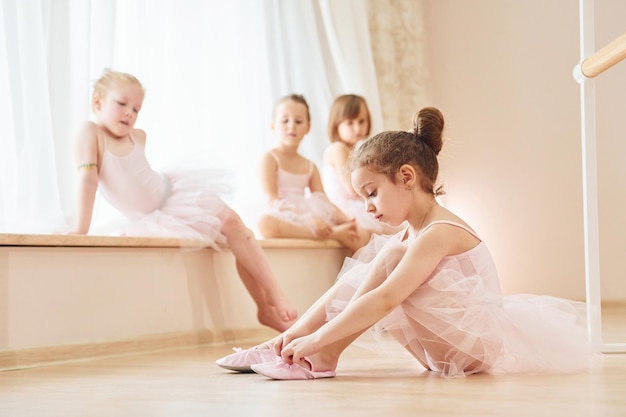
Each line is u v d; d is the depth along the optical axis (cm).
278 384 124
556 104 373
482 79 382
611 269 362
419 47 362
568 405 93
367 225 289
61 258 182
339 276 151
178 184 226
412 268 129
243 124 289
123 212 216
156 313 209
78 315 185
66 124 205
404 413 90
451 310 131
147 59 246
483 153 380
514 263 374
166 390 120
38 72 198
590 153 165
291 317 229
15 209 193
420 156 136
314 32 314
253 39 295
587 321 161
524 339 134
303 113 287
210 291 229
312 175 293
